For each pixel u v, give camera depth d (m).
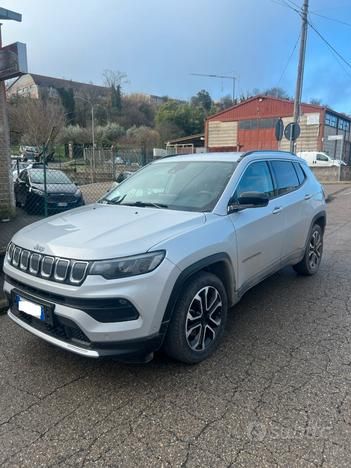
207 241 3.20
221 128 38.81
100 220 3.38
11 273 3.19
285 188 4.72
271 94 42.03
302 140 34.09
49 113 47.81
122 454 2.30
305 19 14.29
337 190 19.58
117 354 2.74
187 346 3.12
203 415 2.63
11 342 3.67
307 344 3.58
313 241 5.49
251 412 2.65
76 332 2.80
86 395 2.87
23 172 12.84
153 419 2.60
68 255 2.80
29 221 9.68
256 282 4.05
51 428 2.53
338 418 2.58
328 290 4.99
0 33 9.05
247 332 3.83
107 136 61.50
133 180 4.52
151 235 2.96
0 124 9.53
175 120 70.25
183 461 2.24
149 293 2.76
